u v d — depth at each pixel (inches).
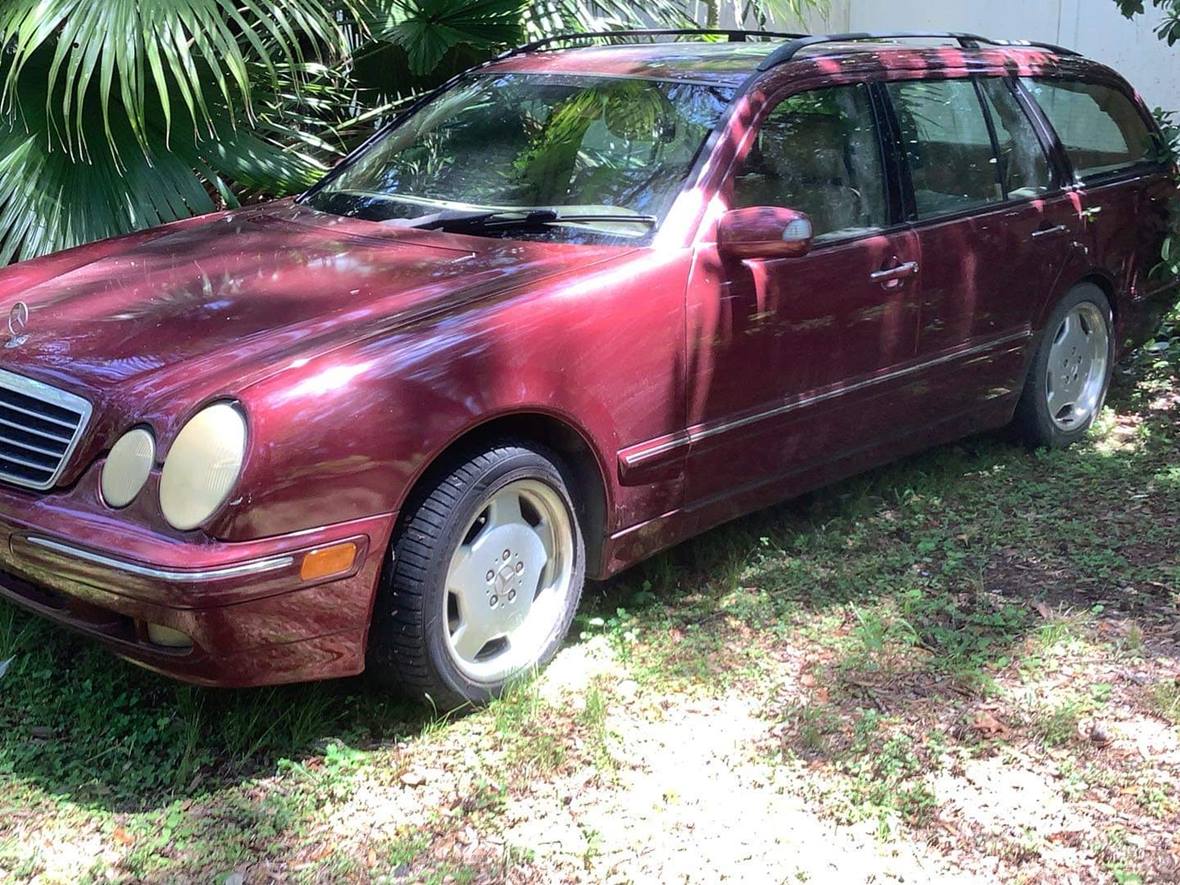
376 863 116.1
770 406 166.7
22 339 138.3
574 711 140.6
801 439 173.2
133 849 116.7
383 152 189.0
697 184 159.8
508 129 179.9
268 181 220.1
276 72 236.1
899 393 186.2
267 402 120.0
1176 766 131.4
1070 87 223.8
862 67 184.9
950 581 174.1
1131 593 170.1
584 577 152.0
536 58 196.7
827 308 170.6
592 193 164.7
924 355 188.5
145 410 122.7
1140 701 143.7
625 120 171.8
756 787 128.0
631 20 275.4
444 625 134.0
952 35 207.3
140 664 126.6
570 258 151.0
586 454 147.3
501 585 141.0
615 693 144.9
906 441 193.2
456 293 141.4
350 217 173.8
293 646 124.0
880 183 181.9
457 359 131.6
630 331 147.3
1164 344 274.8
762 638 158.4
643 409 150.6
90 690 140.4
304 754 133.0
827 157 175.5
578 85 181.8
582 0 272.4
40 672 143.5
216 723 136.3
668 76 177.2
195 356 129.6
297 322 135.9
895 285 179.8
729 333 158.4
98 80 206.5
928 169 189.8
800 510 197.2
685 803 125.2
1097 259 219.9
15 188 195.6
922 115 191.2
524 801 125.6
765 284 161.6
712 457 161.0
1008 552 183.2
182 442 119.6
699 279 154.2
